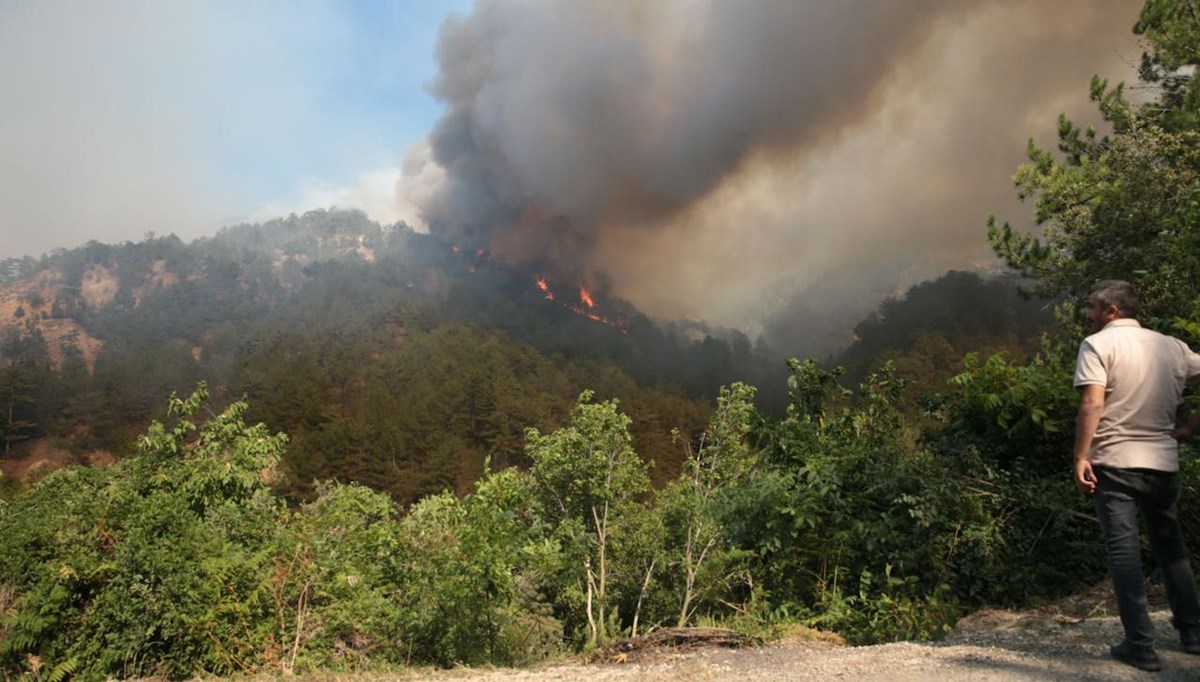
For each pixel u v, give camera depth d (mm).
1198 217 5664
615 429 9578
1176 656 2848
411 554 5633
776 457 7523
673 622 8141
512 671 4117
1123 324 3068
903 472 5887
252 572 5164
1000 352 5996
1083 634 3334
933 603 4789
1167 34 14148
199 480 6805
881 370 7828
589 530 9664
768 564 6438
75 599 4773
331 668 4816
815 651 3928
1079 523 5195
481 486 5789
